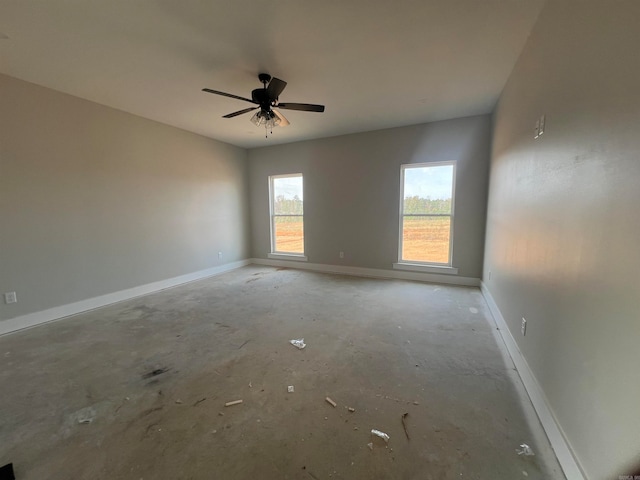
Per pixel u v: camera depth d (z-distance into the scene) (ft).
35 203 9.84
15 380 6.76
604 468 3.35
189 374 6.95
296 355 7.78
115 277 12.30
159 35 7.01
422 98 11.09
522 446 4.74
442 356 7.63
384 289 13.85
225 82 9.59
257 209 19.93
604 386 3.41
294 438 4.99
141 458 4.64
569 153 4.62
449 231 14.74
